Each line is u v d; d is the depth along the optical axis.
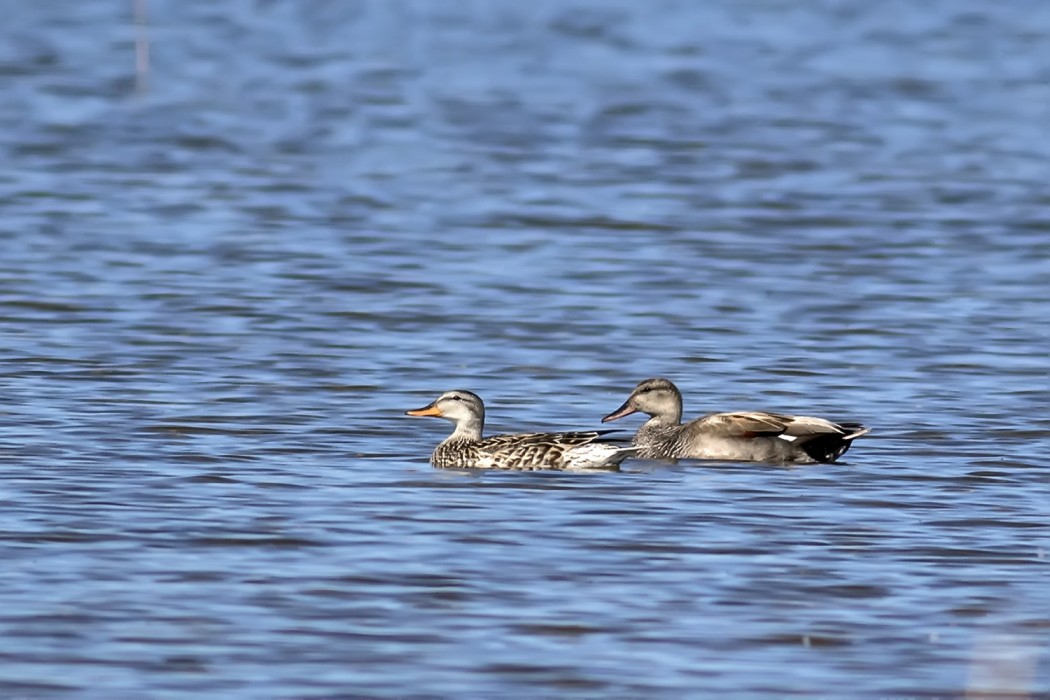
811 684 13.90
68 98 55.62
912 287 32.81
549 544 17.33
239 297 30.97
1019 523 18.33
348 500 18.89
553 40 70.31
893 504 19.06
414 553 16.95
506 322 29.44
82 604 15.34
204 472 19.97
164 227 37.53
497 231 37.81
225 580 16.06
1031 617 15.41
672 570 16.58
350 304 30.61
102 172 43.94
